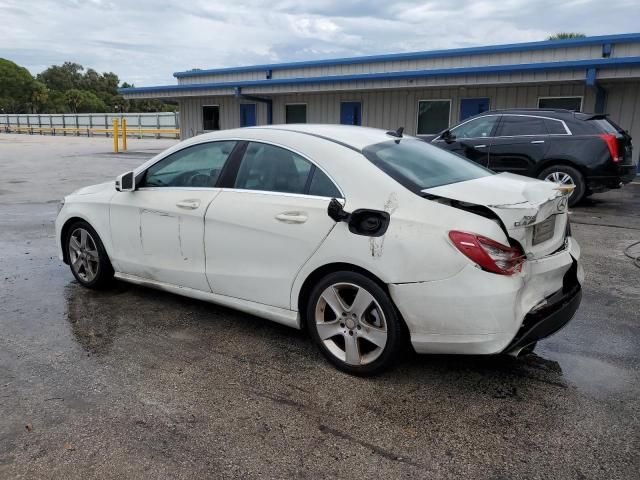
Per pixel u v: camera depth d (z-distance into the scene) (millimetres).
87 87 131250
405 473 2510
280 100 19938
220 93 19797
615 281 5402
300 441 2742
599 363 3617
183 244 4117
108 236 4668
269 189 3725
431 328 3066
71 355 3674
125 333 4055
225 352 3754
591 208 9820
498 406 3082
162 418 2932
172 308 4574
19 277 5402
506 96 15617
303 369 3514
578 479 2469
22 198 10750
